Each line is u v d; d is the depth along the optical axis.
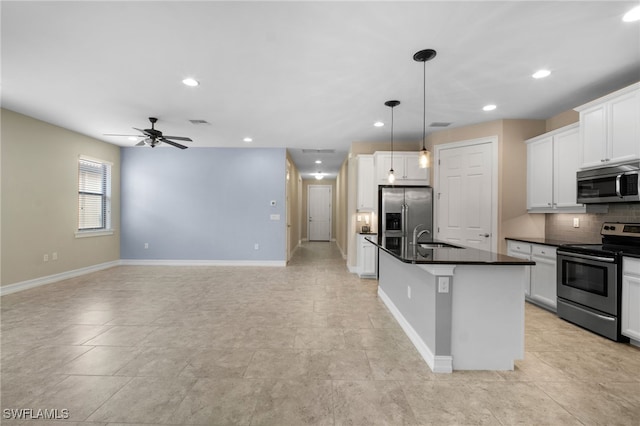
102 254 5.76
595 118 2.99
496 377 2.08
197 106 3.77
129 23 2.09
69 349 2.46
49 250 4.63
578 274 2.94
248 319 3.18
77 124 4.61
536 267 3.53
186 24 2.10
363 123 4.45
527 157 4.11
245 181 6.29
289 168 6.99
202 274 5.40
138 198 6.25
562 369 2.17
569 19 2.02
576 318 2.95
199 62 2.65
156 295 4.05
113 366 2.20
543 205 3.81
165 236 6.27
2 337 2.68
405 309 2.90
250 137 5.39
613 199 2.81
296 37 2.26
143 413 1.69
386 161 5.17
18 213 4.15
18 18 2.03
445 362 2.14
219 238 6.30
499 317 2.17
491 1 1.86
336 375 2.10
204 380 2.02
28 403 1.76
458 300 2.16
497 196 4.17
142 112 4.02
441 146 4.77
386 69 2.75
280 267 6.14
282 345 2.57
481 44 2.33
